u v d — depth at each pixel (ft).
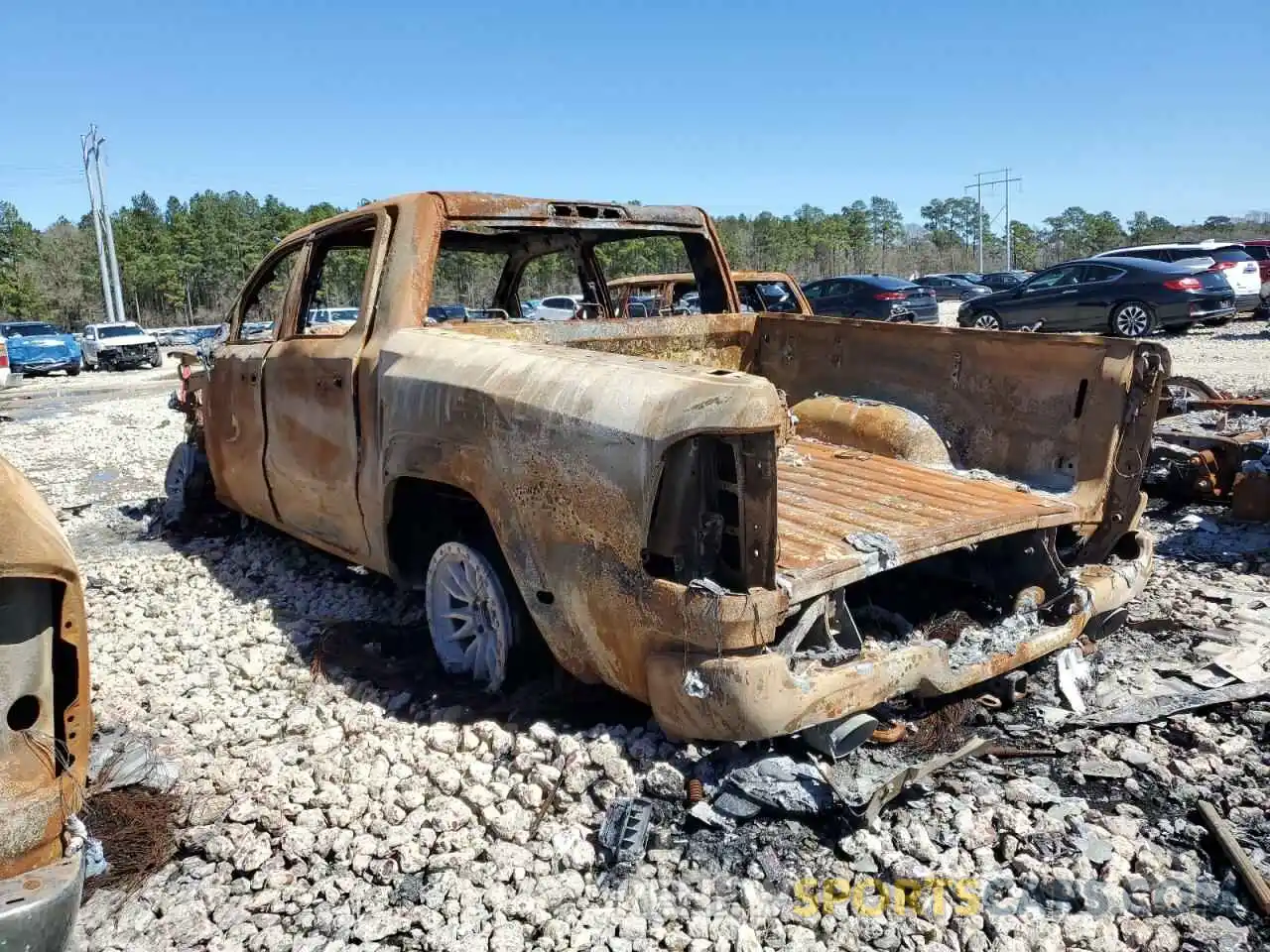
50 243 302.45
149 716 12.35
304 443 15.29
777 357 17.42
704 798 9.66
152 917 8.44
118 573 18.78
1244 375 41.55
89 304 272.72
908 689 9.88
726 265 17.98
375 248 14.28
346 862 9.21
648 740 10.62
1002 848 9.00
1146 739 10.93
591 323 15.23
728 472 8.98
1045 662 12.26
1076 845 9.02
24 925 6.22
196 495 21.48
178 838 9.55
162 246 278.87
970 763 10.51
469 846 9.29
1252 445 20.35
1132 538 13.15
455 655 13.04
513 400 10.74
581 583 10.09
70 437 41.73
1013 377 13.71
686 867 8.86
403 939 8.13
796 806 9.31
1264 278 76.74
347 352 13.97
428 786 10.37
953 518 11.12
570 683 11.93
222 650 14.53
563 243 17.65
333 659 13.76
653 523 9.34
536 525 10.55
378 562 14.06
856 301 74.02
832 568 9.43
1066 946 7.88
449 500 13.15
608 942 7.98
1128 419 12.57
